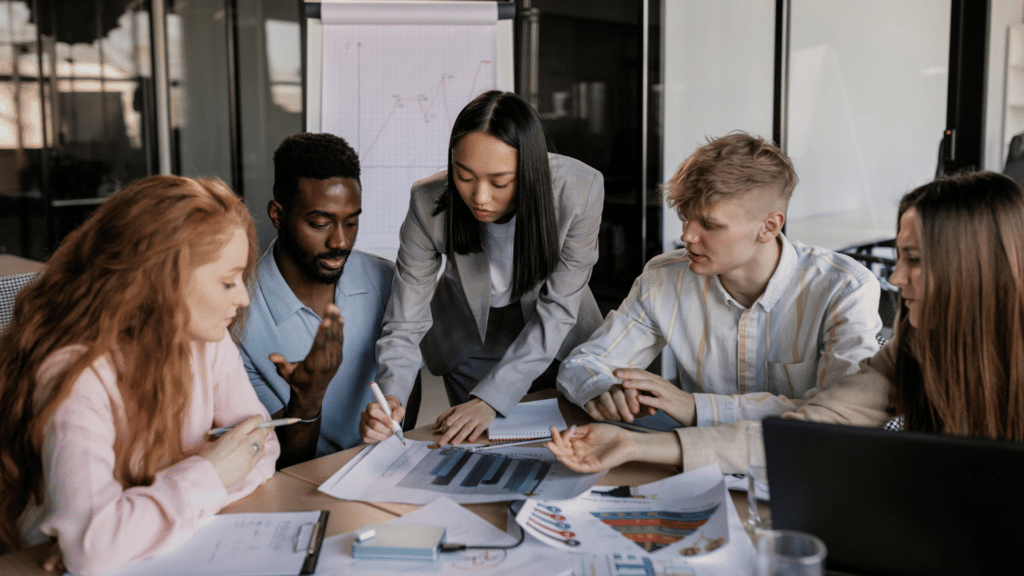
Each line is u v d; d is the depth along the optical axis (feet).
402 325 5.56
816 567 2.31
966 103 9.56
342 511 3.50
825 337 4.73
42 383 3.26
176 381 3.47
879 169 10.52
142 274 3.33
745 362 5.07
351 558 3.04
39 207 14.24
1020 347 3.45
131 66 14.89
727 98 11.89
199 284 3.42
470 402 5.02
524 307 6.11
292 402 4.58
